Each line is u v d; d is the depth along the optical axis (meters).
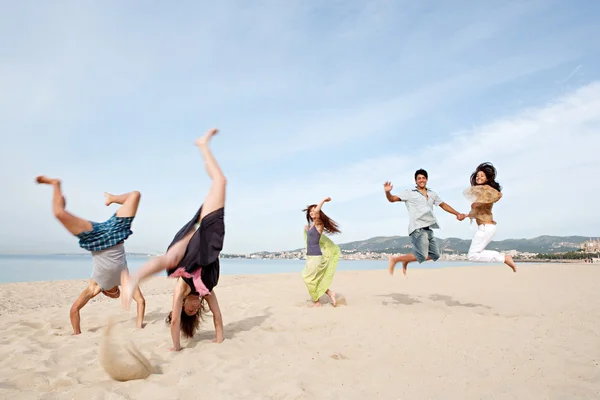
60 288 13.12
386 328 5.43
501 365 3.78
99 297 10.85
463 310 6.96
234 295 9.52
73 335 5.14
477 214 6.35
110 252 5.01
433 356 4.11
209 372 3.57
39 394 2.99
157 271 3.78
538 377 3.42
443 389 3.15
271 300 8.59
